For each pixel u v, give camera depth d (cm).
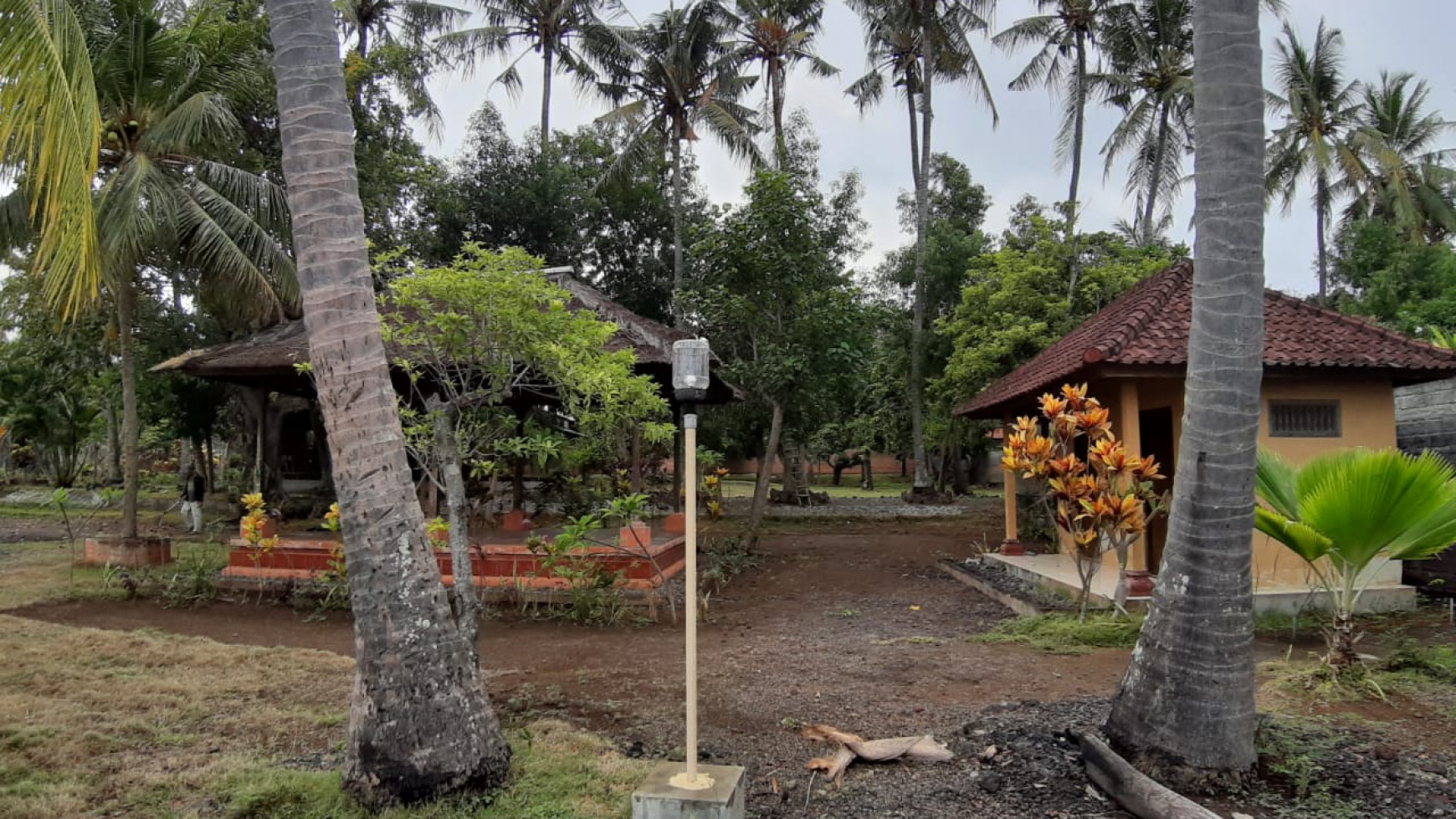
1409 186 2528
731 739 497
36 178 423
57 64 407
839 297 1488
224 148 1370
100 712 550
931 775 430
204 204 1262
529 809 384
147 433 2872
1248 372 413
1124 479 855
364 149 1872
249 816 387
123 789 423
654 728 519
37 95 411
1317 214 2731
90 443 3111
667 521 1316
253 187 1323
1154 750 411
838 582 1203
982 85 2378
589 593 899
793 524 2106
